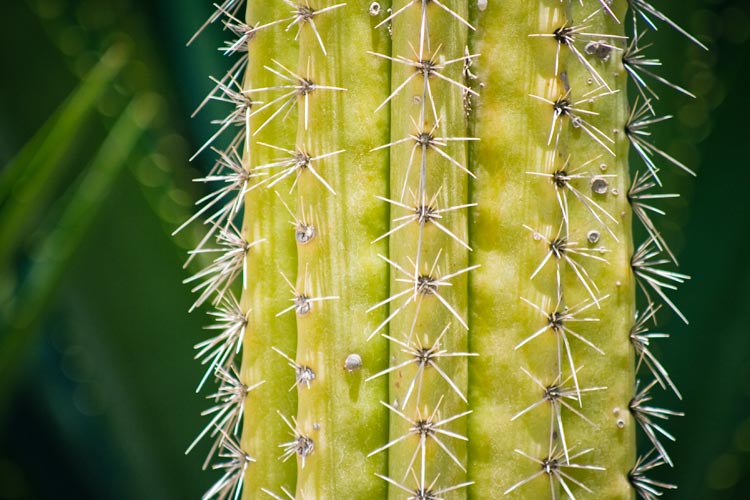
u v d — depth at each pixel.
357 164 0.59
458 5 0.58
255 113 0.61
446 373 0.58
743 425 0.80
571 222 0.60
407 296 0.58
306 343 0.59
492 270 0.59
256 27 0.60
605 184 0.60
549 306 0.59
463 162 0.59
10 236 0.75
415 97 0.58
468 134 0.59
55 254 0.74
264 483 0.61
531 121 0.59
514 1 0.59
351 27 0.59
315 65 0.59
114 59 0.77
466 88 0.58
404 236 0.58
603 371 0.61
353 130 0.59
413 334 0.58
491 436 0.59
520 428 0.59
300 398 0.59
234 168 0.62
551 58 0.59
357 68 0.59
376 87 0.59
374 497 0.59
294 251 0.61
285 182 0.60
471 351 0.59
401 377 0.58
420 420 0.58
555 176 0.59
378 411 0.59
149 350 0.80
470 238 0.59
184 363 0.80
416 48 0.58
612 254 0.61
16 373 0.76
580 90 0.60
